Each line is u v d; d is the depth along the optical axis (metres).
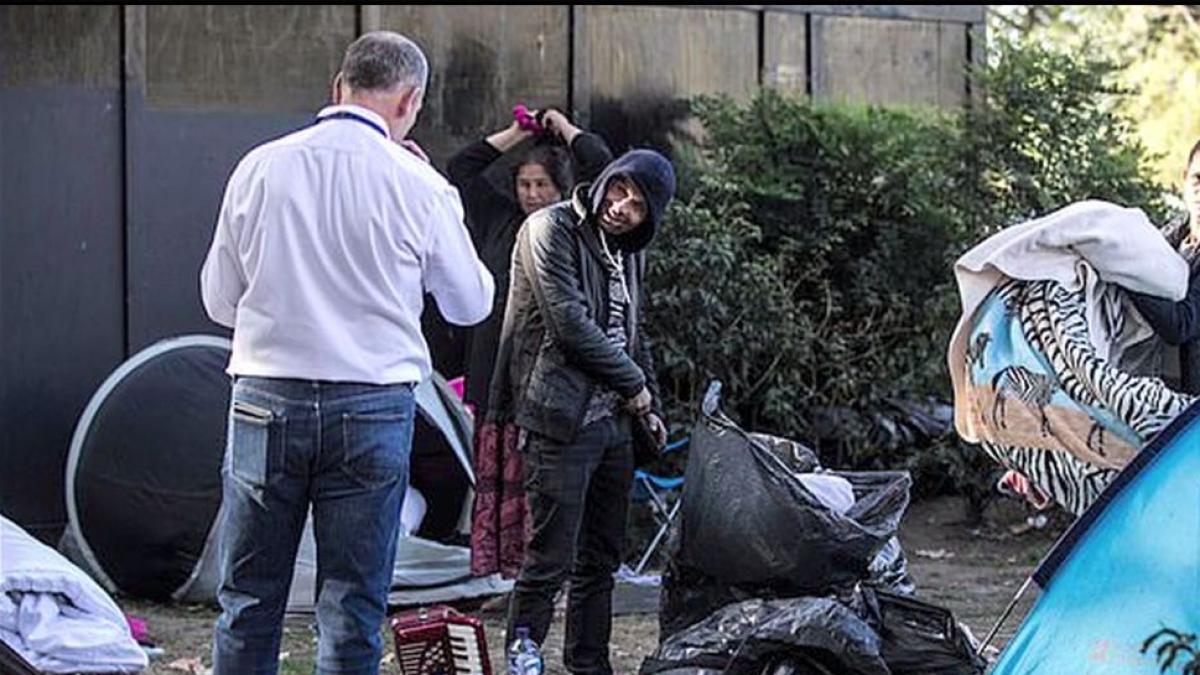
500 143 9.63
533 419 7.18
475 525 8.02
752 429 12.20
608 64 13.03
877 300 12.66
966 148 12.68
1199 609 5.90
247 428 5.93
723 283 11.75
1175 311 6.56
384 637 8.87
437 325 11.80
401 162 6.01
